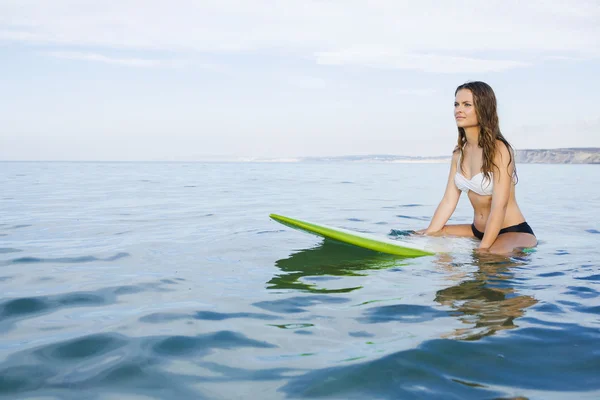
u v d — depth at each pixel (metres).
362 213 6.75
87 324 2.21
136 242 4.38
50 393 1.55
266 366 1.75
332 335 2.05
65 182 15.22
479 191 4.07
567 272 3.14
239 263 3.50
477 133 4.02
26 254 3.84
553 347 1.89
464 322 2.19
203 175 23.02
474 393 1.54
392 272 3.20
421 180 18.55
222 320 2.26
